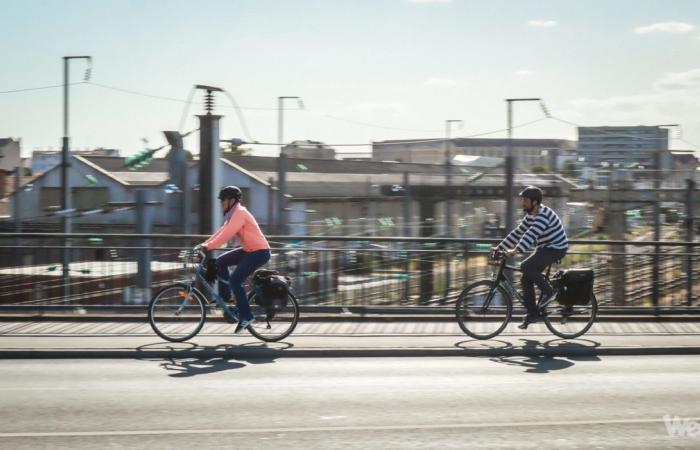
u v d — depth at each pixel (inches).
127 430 243.8
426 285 484.4
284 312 403.5
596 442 237.1
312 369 345.4
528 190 413.4
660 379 331.3
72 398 286.2
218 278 402.0
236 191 399.2
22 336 404.2
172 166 1016.9
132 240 473.7
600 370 350.3
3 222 1374.3
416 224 1269.7
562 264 493.4
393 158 1605.6
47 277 469.1
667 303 489.4
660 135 1802.4
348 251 480.1
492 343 401.7
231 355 371.2
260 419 259.0
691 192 1186.6
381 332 429.4
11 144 2487.7
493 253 416.2
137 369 341.7
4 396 289.0
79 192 1462.8
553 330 420.5
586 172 1406.3
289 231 1177.4
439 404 282.8
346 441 234.5
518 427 253.0
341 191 1379.2
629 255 488.1
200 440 233.8
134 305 465.4
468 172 1382.9
